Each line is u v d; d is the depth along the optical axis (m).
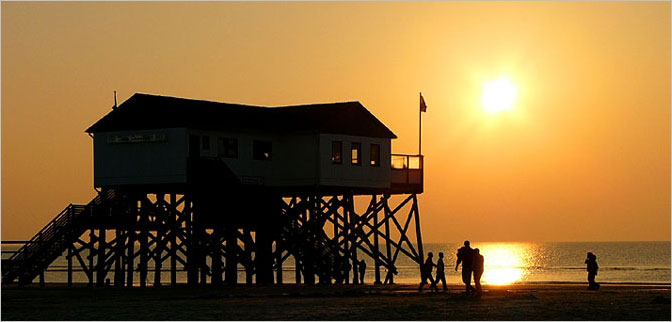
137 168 110.25
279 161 116.25
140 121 110.19
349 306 79.25
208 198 109.44
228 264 113.12
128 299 87.56
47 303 83.38
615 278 197.25
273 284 113.62
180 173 107.62
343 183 115.81
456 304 80.38
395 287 107.88
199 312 75.50
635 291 99.19
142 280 113.69
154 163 109.31
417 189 124.38
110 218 112.62
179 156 107.81
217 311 76.12
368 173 118.69
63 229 112.19
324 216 117.81
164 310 77.00
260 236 113.62
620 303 81.19
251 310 76.69
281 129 115.31
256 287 108.44
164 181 108.56
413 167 124.19
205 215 110.38
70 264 112.94
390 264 122.69
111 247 115.62
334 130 115.44
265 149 115.44
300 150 115.06
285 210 116.19
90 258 114.75
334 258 116.94
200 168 107.50
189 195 114.56
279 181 116.06
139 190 113.88
